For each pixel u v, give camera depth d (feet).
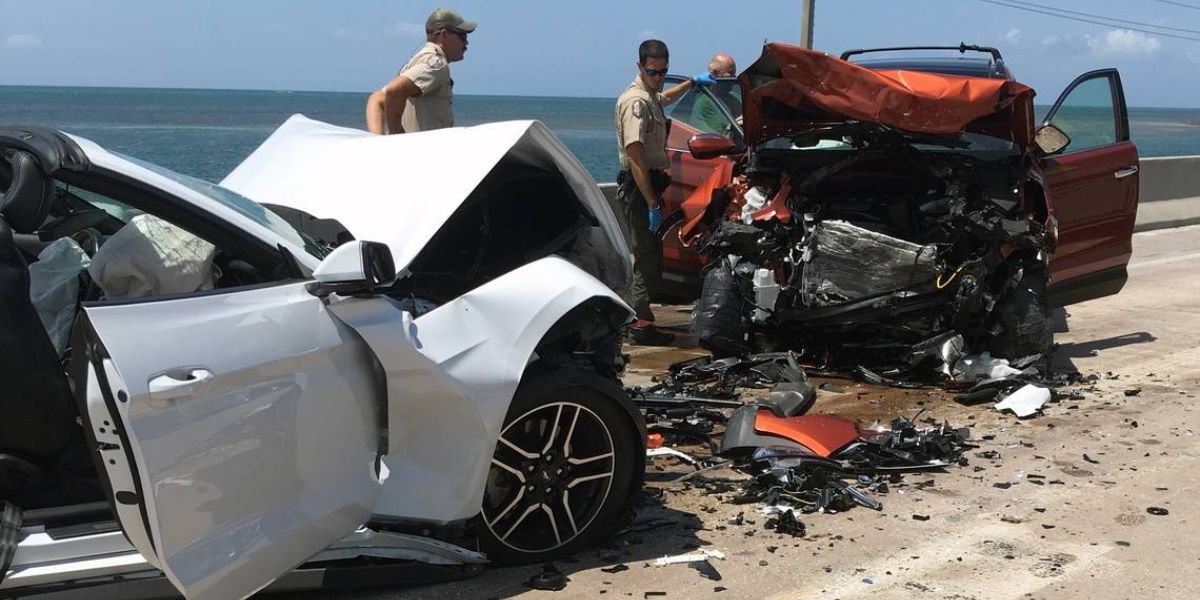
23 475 9.71
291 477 9.76
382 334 10.52
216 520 9.12
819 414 18.26
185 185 10.83
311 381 9.93
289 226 12.21
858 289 20.79
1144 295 31.91
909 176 22.17
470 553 11.47
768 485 14.82
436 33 21.08
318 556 10.64
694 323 21.86
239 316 9.52
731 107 27.61
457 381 10.94
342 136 15.52
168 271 10.36
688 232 23.30
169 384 8.73
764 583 11.85
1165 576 12.13
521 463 11.87
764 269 21.43
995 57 25.43
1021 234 20.17
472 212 14.01
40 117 451.53
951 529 13.53
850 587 11.77
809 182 22.09
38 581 9.41
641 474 12.57
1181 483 15.31
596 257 14.64
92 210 12.53
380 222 12.23
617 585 11.71
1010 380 19.95
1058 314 28.94
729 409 18.78
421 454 11.14
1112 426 18.17
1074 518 13.94
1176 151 269.03
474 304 11.44
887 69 24.93
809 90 20.72
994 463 16.20
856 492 14.55
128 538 8.91
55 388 9.66
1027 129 21.06
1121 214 25.57
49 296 10.53
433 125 21.34
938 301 20.57
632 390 19.40
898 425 17.66
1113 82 26.08
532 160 13.73
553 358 11.94
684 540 13.04
